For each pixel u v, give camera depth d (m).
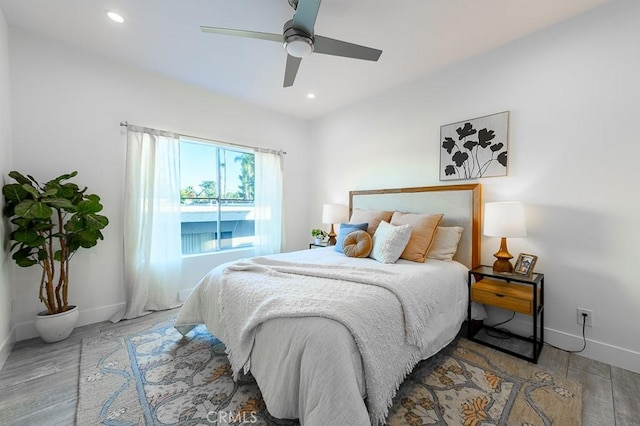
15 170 2.20
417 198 2.89
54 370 1.79
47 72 2.31
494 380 1.67
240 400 1.50
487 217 2.12
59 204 2.04
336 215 3.69
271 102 3.68
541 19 2.01
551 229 2.11
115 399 1.51
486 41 2.28
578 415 1.38
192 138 3.17
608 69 1.86
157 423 1.34
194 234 3.52
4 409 1.45
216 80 3.05
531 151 2.19
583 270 1.97
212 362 1.88
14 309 2.18
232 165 3.87
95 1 1.86
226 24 2.11
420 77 2.92
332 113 4.05
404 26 2.08
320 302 1.35
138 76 2.79
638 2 1.75
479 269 2.29
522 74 2.23
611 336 1.86
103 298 2.61
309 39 1.64
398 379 1.40
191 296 2.14
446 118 2.73
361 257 2.54
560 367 1.81
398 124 3.18
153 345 2.12
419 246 2.39
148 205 2.80
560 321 2.07
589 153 1.94
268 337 1.35
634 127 1.77
